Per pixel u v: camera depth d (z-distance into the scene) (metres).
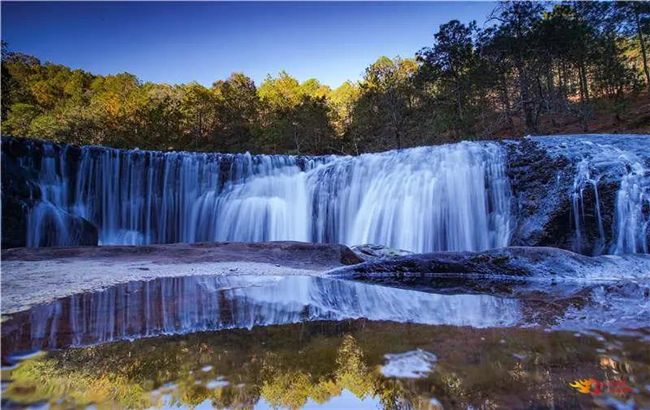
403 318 2.42
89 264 6.55
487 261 5.08
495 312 2.63
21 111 47.84
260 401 1.11
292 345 1.76
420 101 34.62
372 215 12.61
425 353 1.59
